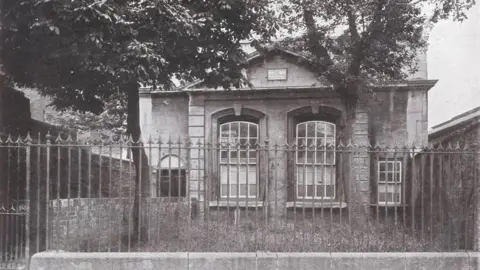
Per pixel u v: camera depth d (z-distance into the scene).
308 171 16.23
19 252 10.20
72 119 22.02
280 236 9.16
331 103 16.16
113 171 14.88
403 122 15.97
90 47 9.09
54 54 9.40
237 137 16.78
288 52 16.09
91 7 8.47
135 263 7.57
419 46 13.05
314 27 12.77
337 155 16.05
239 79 11.37
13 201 10.64
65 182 13.41
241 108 16.55
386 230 9.20
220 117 16.78
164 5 9.14
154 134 17.36
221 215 15.17
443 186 10.78
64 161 13.55
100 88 11.53
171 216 10.07
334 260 7.60
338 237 8.85
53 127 14.84
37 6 8.92
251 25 10.65
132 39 9.12
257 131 16.72
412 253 7.70
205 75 11.14
